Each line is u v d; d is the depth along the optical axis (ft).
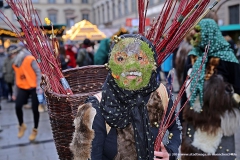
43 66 5.77
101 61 17.35
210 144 7.73
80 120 4.20
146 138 4.17
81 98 5.05
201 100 7.57
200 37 7.63
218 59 7.56
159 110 4.47
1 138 15.47
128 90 4.09
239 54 27.37
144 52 4.09
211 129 7.61
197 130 7.87
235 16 47.39
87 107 4.22
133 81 4.01
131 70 3.98
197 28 7.55
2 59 28.30
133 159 4.20
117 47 4.13
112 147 4.23
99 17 125.70
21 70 14.38
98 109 4.21
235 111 7.61
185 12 4.93
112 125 4.14
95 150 4.16
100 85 7.24
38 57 5.81
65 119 5.11
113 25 107.14
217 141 7.72
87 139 4.12
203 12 5.00
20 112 14.94
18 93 14.82
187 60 8.70
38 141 14.76
